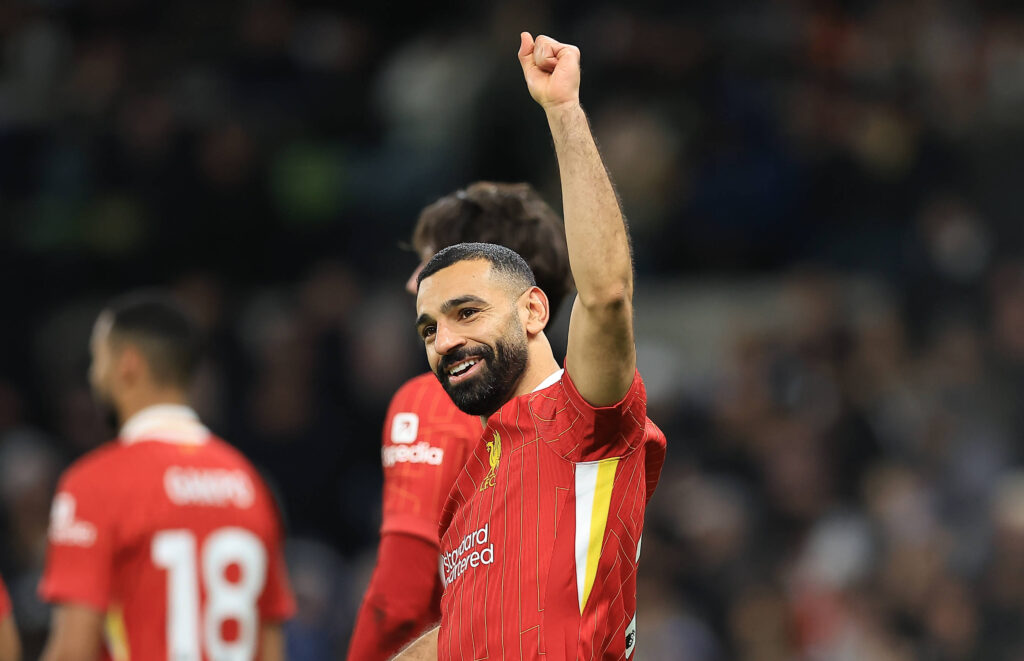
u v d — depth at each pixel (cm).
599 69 3891
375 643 1125
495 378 948
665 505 2905
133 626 1544
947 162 3734
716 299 3631
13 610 2672
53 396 3728
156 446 1598
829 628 2725
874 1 4072
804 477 3042
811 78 3912
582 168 917
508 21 3866
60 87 4153
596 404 913
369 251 3841
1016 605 2688
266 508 1669
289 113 4088
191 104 4047
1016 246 3575
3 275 3853
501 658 912
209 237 3809
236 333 3566
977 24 4016
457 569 965
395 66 4228
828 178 3750
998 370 3303
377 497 3294
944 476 3089
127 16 4300
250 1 4319
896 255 3591
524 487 936
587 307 902
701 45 3947
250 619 1617
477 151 3678
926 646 2692
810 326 3309
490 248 964
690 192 3753
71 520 1538
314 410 3309
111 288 3838
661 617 2723
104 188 3884
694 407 3206
